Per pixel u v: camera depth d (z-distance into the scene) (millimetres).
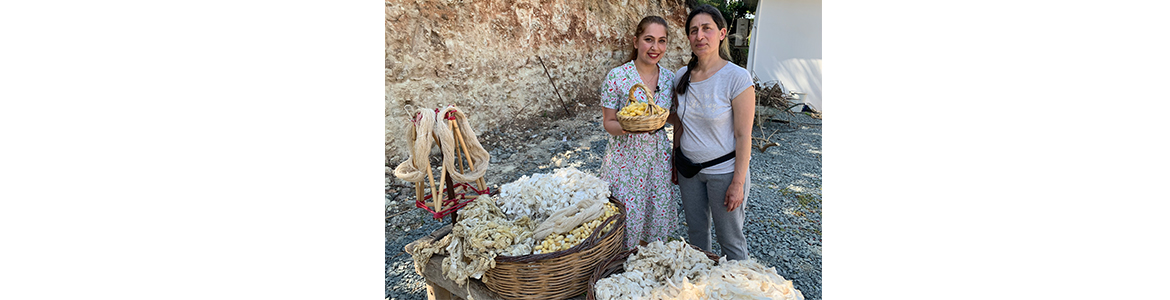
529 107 3879
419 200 1876
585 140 3785
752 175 3289
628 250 1761
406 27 3471
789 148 3178
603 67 3705
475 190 2008
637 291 1558
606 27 3613
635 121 1908
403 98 3490
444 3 3600
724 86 1913
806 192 3098
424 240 1907
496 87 3814
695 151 2047
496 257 1599
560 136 3832
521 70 3818
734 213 2104
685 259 1724
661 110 1926
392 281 2709
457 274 1659
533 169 3547
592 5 3619
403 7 3436
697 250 1788
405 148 3559
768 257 2691
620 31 3568
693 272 1676
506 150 3754
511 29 3793
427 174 1767
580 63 3748
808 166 3150
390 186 3438
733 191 1986
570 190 1823
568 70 3789
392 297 2582
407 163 1837
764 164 3277
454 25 3666
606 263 1691
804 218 2957
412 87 3523
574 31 3693
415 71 3531
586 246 1638
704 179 2098
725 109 1942
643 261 1688
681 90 2041
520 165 3594
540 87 3859
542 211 1780
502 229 1644
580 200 1752
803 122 2980
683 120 2064
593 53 3703
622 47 3607
